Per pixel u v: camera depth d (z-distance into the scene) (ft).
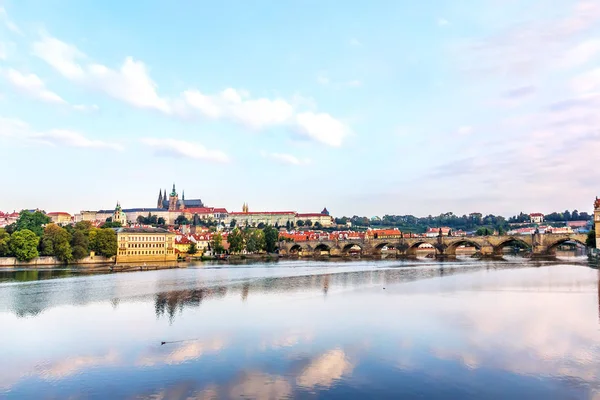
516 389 134.62
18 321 244.63
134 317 251.60
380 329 206.28
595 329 197.67
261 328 215.10
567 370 148.56
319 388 138.51
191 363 164.66
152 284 426.51
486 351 169.17
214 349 181.16
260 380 146.41
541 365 153.48
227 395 135.23
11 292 368.68
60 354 179.01
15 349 186.80
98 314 262.47
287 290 362.94
